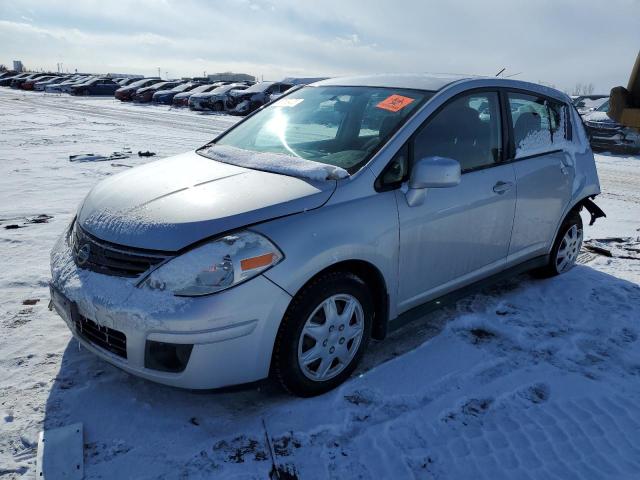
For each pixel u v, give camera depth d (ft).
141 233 7.91
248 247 7.65
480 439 8.00
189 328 7.34
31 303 11.90
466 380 9.48
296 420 8.28
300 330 8.23
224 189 8.71
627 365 10.21
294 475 7.19
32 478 6.98
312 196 8.50
